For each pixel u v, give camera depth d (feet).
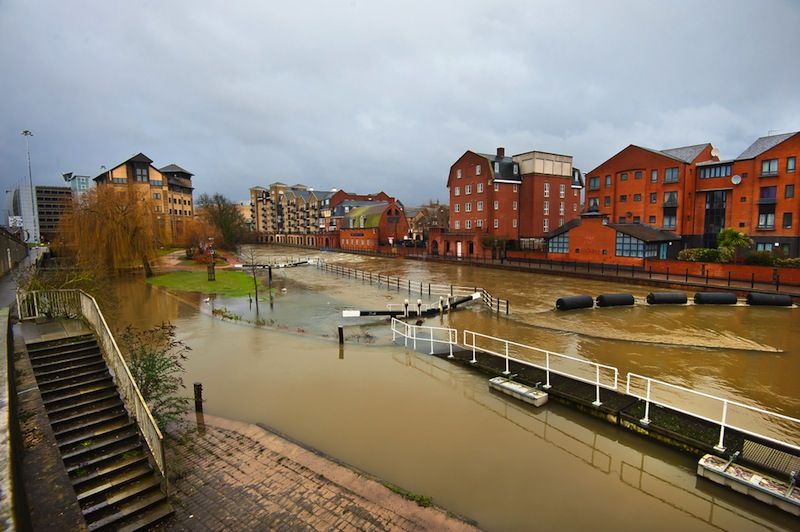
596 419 35.70
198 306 87.45
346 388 42.73
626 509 25.16
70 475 24.93
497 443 32.32
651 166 155.84
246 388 42.73
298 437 33.12
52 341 39.63
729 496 26.22
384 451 31.09
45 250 172.86
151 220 138.82
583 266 145.28
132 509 23.20
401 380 44.73
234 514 23.54
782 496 24.23
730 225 141.90
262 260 209.56
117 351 32.22
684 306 83.56
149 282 124.47
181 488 25.96
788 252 126.31
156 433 24.36
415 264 183.62
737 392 41.70
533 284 116.06
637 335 62.64
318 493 25.58
